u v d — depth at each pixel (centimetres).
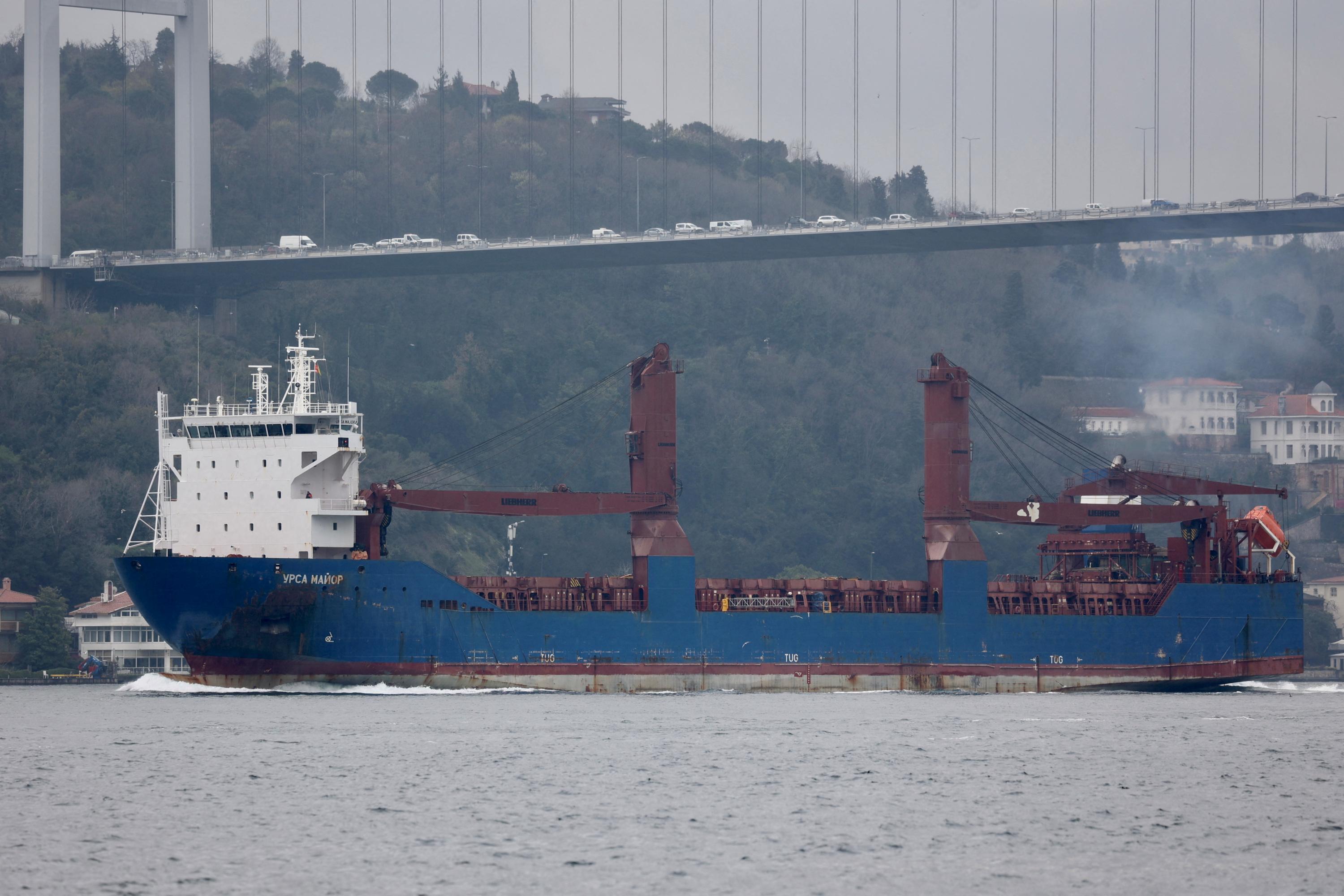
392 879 17262
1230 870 18012
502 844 18775
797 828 19788
